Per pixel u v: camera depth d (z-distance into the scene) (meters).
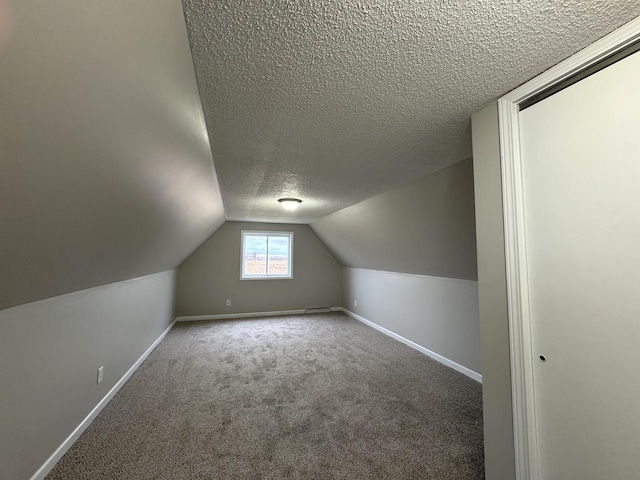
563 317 1.08
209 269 5.27
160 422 2.01
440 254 2.99
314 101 1.29
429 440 1.84
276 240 5.83
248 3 0.77
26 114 0.65
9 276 1.12
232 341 3.94
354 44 0.93
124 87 0.86
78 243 1.38
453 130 1.59
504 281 1.24
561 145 1.08
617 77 0.93
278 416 2.11
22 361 1.36
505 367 1.23
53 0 0.51
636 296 0.88
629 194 0.90
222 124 1.50
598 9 0.82
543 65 1.07
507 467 1.21
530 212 1.20
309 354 3.46
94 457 1.65
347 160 2.02
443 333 3.23
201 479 1.50
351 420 2.06
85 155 0.95
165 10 0.74
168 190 1.86
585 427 1.00
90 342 1.97
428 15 0.82
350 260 5.37
